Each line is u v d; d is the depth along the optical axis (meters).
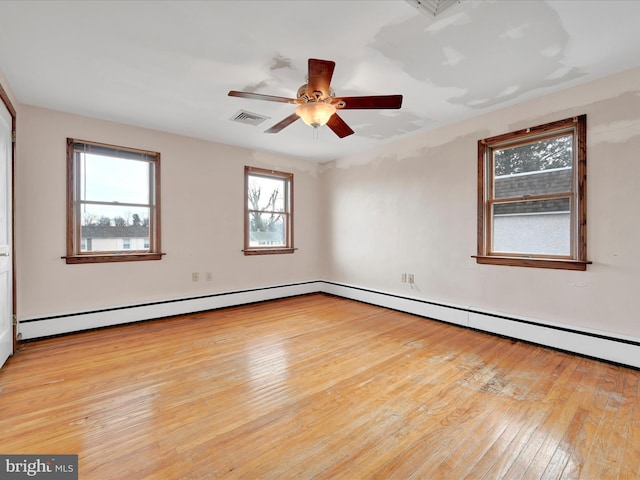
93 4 1.71
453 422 1.73
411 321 3.73
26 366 2.43
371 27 1.92
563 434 1.62
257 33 1.98
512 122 3.08
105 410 1.83
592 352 2.59
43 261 3.09
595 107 2.58
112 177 3.52
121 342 2.98
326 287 5.36
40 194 3.07
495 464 1.41
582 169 2.65
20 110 2.97
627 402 1.92
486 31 1.96
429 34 1.99
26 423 1.70
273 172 4.85
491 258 3.25
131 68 2.39
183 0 1.69
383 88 2.71
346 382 2.19
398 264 4.23
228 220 4.38
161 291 3.82
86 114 3.28
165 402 1.93
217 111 3.22
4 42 2.05
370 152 4.59
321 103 2.12
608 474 1.35
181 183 3.96
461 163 3.51
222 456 1.46
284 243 5.09
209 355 2.67
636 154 2.40
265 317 3.89
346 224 5.00
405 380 2.22
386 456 1.46
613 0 1.70
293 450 1.50
